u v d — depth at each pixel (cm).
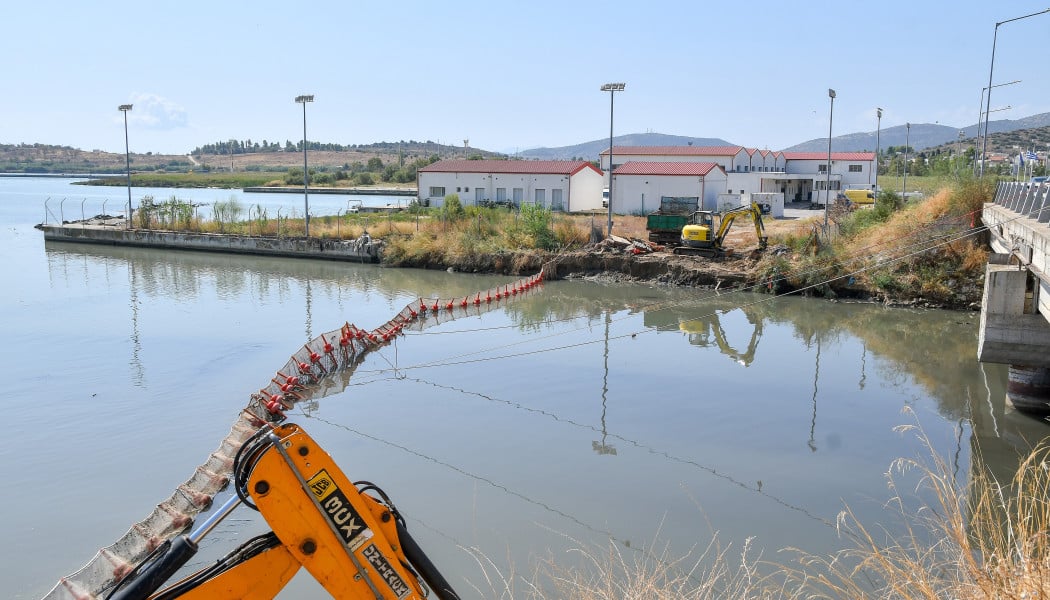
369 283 4128
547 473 1477
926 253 3459
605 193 7406
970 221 3491
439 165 6606
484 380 2220
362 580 434
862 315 3195
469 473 1473
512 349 2634
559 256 4281
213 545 1169
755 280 3759
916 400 1992
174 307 3350
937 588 550
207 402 1959
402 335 2905
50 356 2434
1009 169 5912
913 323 3020
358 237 5072
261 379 2189
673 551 1132
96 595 965
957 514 535
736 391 2081
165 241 5575
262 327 2936
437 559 1102
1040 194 1997
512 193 6188
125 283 4031
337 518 427
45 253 5312
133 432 1728
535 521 1248
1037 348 1800
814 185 7481
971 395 2036
